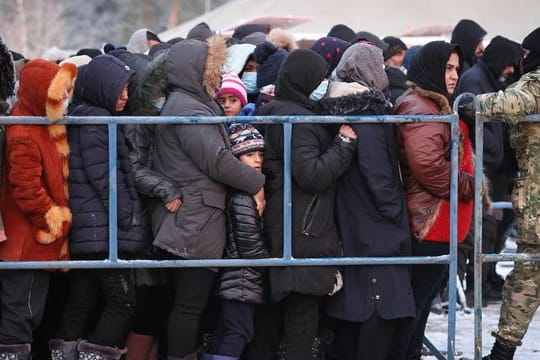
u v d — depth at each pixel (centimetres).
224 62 1464
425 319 1600
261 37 2044
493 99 1459
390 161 1465
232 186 1430
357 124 1449
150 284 1473
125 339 1527
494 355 1544
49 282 1501
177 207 1426
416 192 1509
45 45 11944
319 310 1509
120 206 1418
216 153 1412
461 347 1877
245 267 1454
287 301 1470
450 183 1466
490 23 3916
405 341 1541
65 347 1473
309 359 1470
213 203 1429
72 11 13875
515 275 1530
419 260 1454
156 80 1468
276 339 1530
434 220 1489
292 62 1470
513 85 1486
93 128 1417
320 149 1458
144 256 1465
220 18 4459
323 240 1454
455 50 1509
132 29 13888
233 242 1452
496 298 2331
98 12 13988
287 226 1430
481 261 1480
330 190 1473
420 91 1493
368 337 1457
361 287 1458
